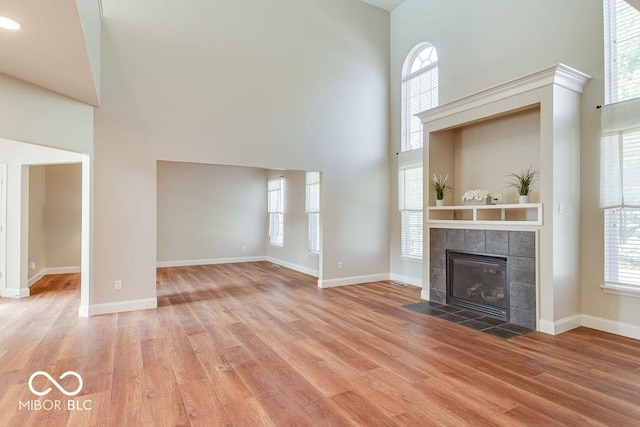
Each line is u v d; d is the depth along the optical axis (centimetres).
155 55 461
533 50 429
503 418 214
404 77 631
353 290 571
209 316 427
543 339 346
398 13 642
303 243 749
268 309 459
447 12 545
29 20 230
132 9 449
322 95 587
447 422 210
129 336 356
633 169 339
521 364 290
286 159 554
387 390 248
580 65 384
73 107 401
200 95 489
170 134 470
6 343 336
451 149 519
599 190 369
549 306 362
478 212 481
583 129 381
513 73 451
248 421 212
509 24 455
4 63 305
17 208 518
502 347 327
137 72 450
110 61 435
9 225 518
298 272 747
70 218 704
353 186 618
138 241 452
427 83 589
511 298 398
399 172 630
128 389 250
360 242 626
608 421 211
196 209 849
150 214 459
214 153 498
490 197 462
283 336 358
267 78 539
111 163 434
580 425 207
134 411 222
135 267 451
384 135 651
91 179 422
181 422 211
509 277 399
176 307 467
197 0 489
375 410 223
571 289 376
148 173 457
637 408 224
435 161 504
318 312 445
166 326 388
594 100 373
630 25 352
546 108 361
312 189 722
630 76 352
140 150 452
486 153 473
